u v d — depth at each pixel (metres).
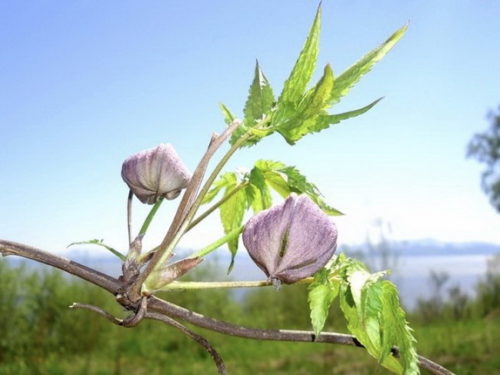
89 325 1.56
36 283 1.54
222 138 0.17
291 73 0.18
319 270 0.18
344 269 0.18
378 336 0.18
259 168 0.22
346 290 0.18
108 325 1.60
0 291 1.48
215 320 0.17
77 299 1.58
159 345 1.59
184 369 1.42
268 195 0.22
